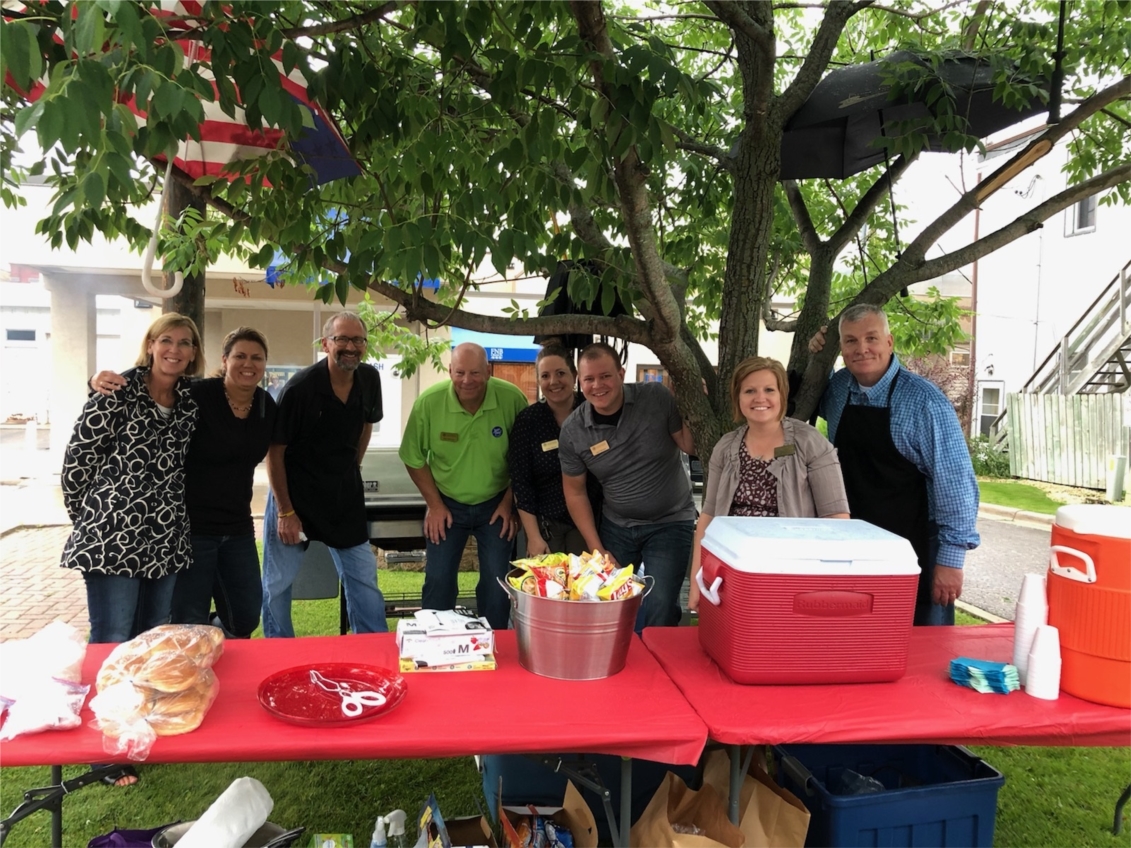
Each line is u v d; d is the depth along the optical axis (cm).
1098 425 1084
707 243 461
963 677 203
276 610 365
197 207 390
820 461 254
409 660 206
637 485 326
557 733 171
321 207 272
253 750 163
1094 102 298
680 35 470
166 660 173
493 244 221
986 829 211
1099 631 191
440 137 237
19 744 161
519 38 216
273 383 1026
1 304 1811
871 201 358
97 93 138
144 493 284
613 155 222
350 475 363
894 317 489
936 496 277
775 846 198
